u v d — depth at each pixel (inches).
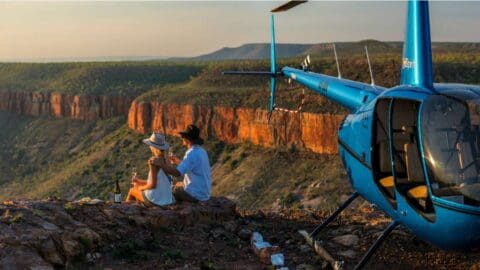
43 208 311.6
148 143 362.0
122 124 6643.7
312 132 3973.9
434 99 249.0
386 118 277.7
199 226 353.1
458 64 4475.9
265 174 4025.6
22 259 251.6
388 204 275.6
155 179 362.9
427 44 264.7
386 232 273.1
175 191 377.1
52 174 6151.6
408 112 268.7
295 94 4402.1
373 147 281.6
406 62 279.6
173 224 346.6
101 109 6909.5
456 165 235.0
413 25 271.4
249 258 312.3
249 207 3730.3
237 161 4399.6
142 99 5634.8
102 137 6540.4
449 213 232.4
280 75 570.6
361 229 362.6
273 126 4229.8
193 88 5575.8
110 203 354.6
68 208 321.4
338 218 397.4
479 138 235.5
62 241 280.4
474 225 226.8
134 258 294.7
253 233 340.5
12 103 7785.4
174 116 5162.4
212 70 5969.5
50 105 7421.3
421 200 249.8
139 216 337.4
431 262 303.1
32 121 7504.9
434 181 239.3
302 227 374.0
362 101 332.8
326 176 3690.9
